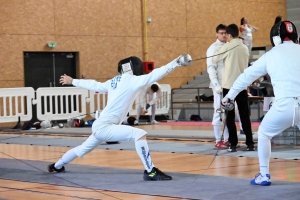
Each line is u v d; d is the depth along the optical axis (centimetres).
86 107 2138
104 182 781
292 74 691
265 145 717
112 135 809
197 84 2445
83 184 770
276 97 697
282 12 2819
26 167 953
